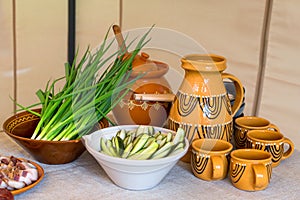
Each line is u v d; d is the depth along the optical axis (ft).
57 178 2.94
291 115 5.41
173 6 6.31
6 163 2.86
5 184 2.63
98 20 7.39
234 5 5.64
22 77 7.58
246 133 3.25
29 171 2.75
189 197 2.76
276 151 3.11
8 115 7.59
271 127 3.35
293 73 5.27
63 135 3.09
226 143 3.02
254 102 5.73
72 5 7.64
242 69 5.74
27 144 3.00
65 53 7.83
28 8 7.34
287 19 5.18
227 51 5.84
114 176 2.81
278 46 5.34
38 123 3.23
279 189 2.90
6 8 7.18
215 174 2.88
